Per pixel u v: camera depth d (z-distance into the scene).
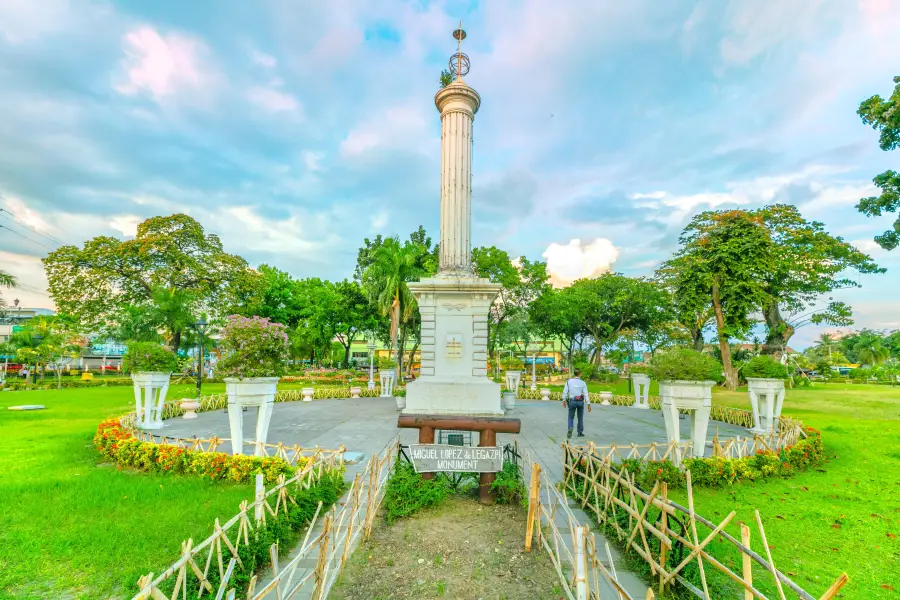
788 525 6.37
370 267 29.31
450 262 10.88
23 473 8.66
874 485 8.25
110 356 55.56
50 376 43.53
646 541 5.00
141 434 10.22
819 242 30.48
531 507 5.66
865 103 14.28
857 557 5.43
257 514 5.06
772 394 13.44
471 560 5.38
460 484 7.91
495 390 9.31
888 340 66.31
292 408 20.44
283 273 45.44
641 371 21.97
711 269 28.55
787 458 9.04
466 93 11.24
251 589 3.43
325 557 4.45
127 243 32.72
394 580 4.93
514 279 36.84
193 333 34.91
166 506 6.78
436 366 10.08
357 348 71.81
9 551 5.31
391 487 6.84
